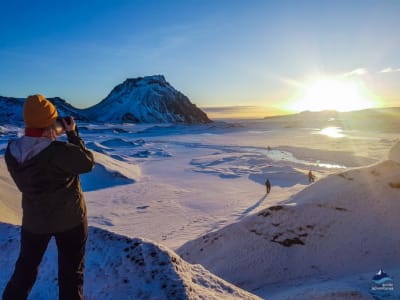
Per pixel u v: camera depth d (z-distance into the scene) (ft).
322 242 32.53
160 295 10.43
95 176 127.24
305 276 30.17
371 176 36.37
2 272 11.84
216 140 367.04
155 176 145.59
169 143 347.56
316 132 435.53
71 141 7.62
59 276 8.18
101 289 10.80
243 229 34.76
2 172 57.72
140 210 86.28
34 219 7.33
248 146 276.00
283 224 33.99
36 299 10.50
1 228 14.20
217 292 11.69
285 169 139.23
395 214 32.68
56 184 7.21
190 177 139.33
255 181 122.62
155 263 11.71
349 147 228.84
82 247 8.19
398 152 37.06
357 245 31.48
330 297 22.56
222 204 89.25
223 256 33.47
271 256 32.40
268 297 26.89
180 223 73.20
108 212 84.89
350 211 33.94
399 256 29.86
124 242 12.53
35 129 7.08
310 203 35.24
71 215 7.59
